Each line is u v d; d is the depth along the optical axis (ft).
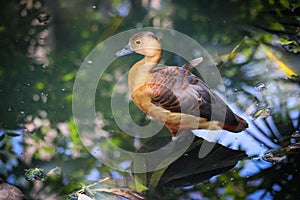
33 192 32.01
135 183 32.07
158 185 32.04
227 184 32.04
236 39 33.35
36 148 32.37
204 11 33.65
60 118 32.63
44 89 32.86
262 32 33.37
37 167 32.22
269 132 32.40
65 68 33.06
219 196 31.96
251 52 33.19
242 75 32.94
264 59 33.09
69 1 33.73
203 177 32.09
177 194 31.99
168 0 33.78
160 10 33.71
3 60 33.14
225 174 32.12
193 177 32.09
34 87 32.89
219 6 33.71
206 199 31.94
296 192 31.96
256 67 33.01
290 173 32.07
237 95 32.76
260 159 32.19
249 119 32.53
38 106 32.71
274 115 32.55
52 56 33.19
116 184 32.07
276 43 33.24
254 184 32.04
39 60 33.14
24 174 32.17
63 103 32.76
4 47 33.27
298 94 32.71
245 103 32.68
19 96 32.81
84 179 32.12
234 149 32.27
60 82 32.94
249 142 32.32
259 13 33.58
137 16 33.63
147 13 33.68
